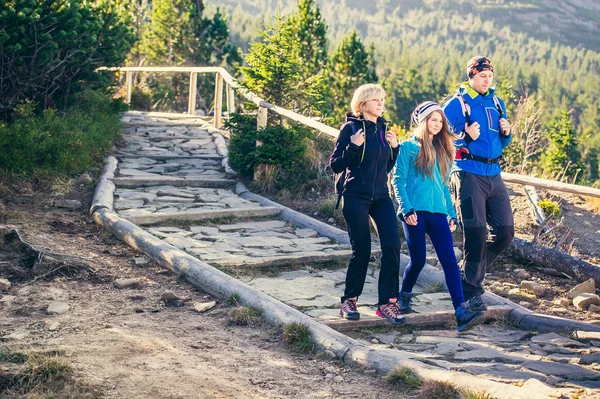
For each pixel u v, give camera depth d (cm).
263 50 1120
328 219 923
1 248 679
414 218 575
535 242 792
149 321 568
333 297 659
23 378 433
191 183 1060
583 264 740
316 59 3075
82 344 501
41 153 1002
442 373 466
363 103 571
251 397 443
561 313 662
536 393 435
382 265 590
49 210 858
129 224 791
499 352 544
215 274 655
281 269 740
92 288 635
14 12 1038
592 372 496
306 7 3055
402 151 592
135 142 1318
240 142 1070
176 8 3656
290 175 1044
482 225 603
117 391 432
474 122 598
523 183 781
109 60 1318
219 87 1515
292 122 1098
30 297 595
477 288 606
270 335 558
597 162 9338
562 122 3269
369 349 516
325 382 477
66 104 1298
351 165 573
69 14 1136
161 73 2881
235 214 909
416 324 614
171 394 434
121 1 3030
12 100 1148
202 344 527
